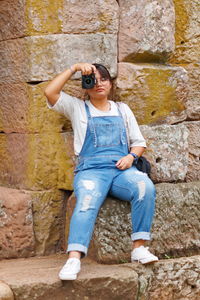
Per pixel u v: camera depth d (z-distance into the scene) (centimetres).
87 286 336
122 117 382
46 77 393
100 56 405
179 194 400
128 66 408
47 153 399
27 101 396
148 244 386
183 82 427
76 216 346
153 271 367
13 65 405
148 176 395
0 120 425
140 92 410
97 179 363
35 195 397
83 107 377
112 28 408
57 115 400
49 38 391
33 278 333
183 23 442
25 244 394
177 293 378
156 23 413
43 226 402
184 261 379
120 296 345
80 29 398
